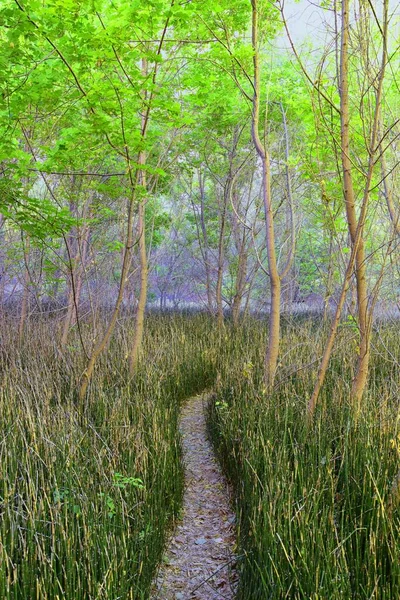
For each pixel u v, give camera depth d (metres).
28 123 4.15
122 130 3.62
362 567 2.19
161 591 2.62
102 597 2.10
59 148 3.73
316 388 3.64
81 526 2.43
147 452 3.28
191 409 5.54
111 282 8.45
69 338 6.49
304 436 3.37
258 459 3.16
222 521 3.29
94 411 4.15
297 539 2.27
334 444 3.43
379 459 2.97
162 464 3.31
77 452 3.06
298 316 9.98
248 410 3.97
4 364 5.18
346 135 3.33
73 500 2.57
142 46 3.64
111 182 4.29
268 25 4.50
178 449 3.86
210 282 9.84
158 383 4.80
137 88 3.47
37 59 3.67
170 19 3.64
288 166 4.92
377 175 4.31
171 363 5.93
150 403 4.12
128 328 7.08
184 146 6.79
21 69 3.81
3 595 1.99
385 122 4.25
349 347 5.41
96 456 3.03
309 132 4.33
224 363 6.04
